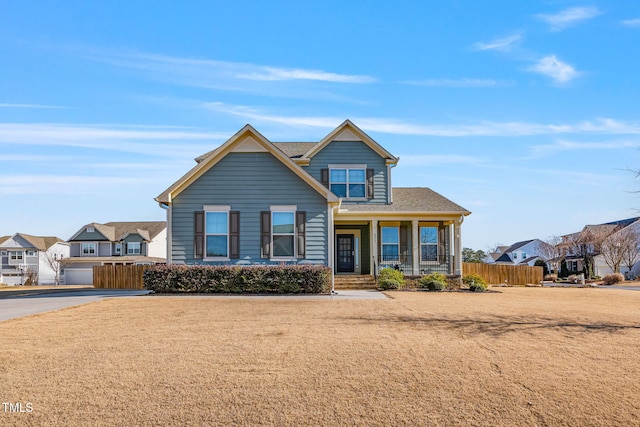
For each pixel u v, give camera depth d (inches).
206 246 842.8
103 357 344.5
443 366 326.3
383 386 289.3
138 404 262.8
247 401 267.1
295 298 708.7
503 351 366.6
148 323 473.1
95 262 2245.3
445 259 1076.5
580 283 1569.9
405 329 441.7
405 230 1080.2
